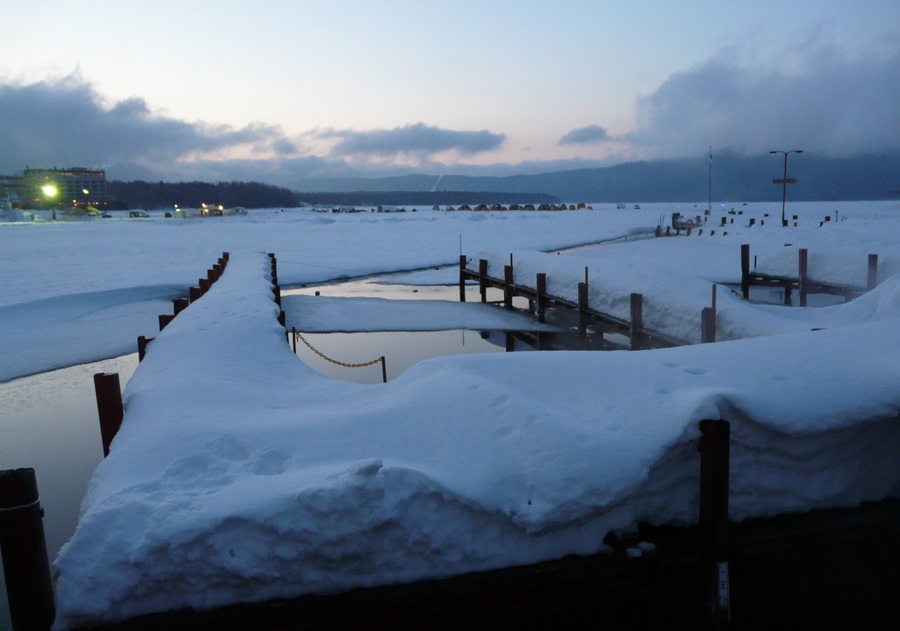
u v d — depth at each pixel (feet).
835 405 17.20
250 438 17.69
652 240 117.70
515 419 16.62
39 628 13.19
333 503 13.91
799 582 17.29
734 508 16.79
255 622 13.37
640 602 15.74
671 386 18.26
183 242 169.07
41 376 46.70
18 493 12.86
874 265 57.00
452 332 59.82
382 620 13.73
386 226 246.47
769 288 81.46
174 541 13.15
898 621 16.29
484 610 14.19
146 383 24.79
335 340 56.85
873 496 18.02
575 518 14.62
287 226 261.65
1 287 82.23
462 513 14.62
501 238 171.42
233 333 33.88
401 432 17.44
